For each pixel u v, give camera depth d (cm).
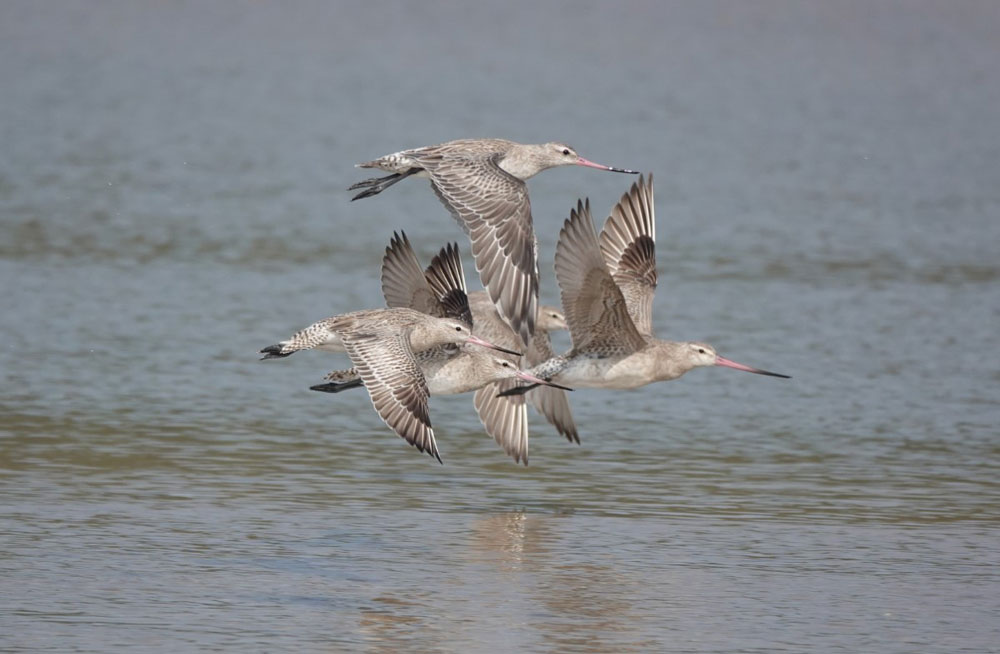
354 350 1405
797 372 2344
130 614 1289
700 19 8256
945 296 2897
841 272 3089
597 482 1775
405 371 1376
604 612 1330
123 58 6612
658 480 1789
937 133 5244
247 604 1322
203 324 2533
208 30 7612
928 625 1318
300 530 1545
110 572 1392
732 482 1786
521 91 5912
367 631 1268
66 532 1506
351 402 2123
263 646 1228
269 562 1438
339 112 5331
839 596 1388
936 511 1680
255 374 2252
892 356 2456
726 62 6906
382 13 8306
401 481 1756
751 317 2680
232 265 2997
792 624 1314
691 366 1546
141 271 2908
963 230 3588
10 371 2200
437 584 1391
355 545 1500
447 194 1472
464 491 1720
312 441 1920
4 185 3766
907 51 7338
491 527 1577
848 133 5175
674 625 1304
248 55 6844
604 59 6919
